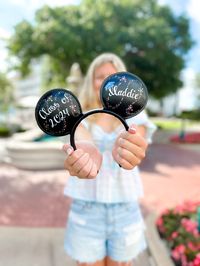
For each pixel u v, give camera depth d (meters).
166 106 36.91
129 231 1.66
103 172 1.63
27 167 7.43
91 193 1.65
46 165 7.48
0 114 23.70
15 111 25.73
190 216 3.58
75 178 1.71
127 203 1.68
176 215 3.56
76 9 14.54
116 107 1.28
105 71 1.77
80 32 13.68
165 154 10.29
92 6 14.81
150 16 16.78
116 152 1.23
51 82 19.09
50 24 13.58
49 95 1.24
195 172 7.55
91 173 1.22
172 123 26.39
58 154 7.51
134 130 1.19
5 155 8.76
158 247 3.07
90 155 1.36
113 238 1.66
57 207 4.72
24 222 4.04
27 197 5.25
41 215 4.34
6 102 22.16
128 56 15.78
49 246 3.27
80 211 1.69
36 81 44.84
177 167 8.14
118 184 1.64
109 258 1.72
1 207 4.69
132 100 1.28
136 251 1.70
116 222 1.65
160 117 36.34
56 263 2.91
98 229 1.65
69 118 1.25
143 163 8.54
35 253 3.10
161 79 17.17
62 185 6.05
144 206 4.77
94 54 13.82
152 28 14.81
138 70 16.67
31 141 8.49
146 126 1.63
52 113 1.24
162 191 5.71
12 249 3.18
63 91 1.26
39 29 13.71
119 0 15.38
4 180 6.44
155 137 14.58
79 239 1.65
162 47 15.50
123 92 1.28
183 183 6.41
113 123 1.69
